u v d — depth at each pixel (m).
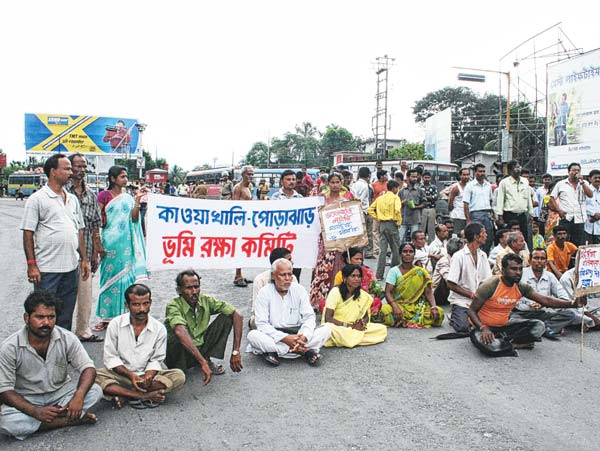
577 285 5.50
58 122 45.78
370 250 12.45
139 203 6.36
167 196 6.46
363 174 11.73
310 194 9.55
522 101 34.06
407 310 6.65
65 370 4.02
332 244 6.79
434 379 4.86
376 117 45.25
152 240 6.42
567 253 8.11
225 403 4.35
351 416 4.09
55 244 5.07
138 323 4.42
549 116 17.28
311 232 7.00
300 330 5.35
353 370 5.10
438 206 14.84
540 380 4.83
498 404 4.30
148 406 4.27
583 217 9.50
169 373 4.33
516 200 9.66
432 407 4.25
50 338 3.91
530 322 5.65
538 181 26.89
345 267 5.91
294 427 3.92
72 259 5.21
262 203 6.79
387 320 6.60
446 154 34.41
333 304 5.95
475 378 4.88
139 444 3.68
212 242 6.65
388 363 5.29
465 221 10.51
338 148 75.00
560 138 16.77
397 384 4.74
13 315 7.03
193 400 4.41
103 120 47.06
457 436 3.77
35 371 3.85
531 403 4.32
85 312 5.83
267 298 5.50
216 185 31.66
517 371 5.06
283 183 7.83
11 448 3.62
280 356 5.29
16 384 3.84
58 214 5.10
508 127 28.12
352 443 3.67
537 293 5.79
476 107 57.25
